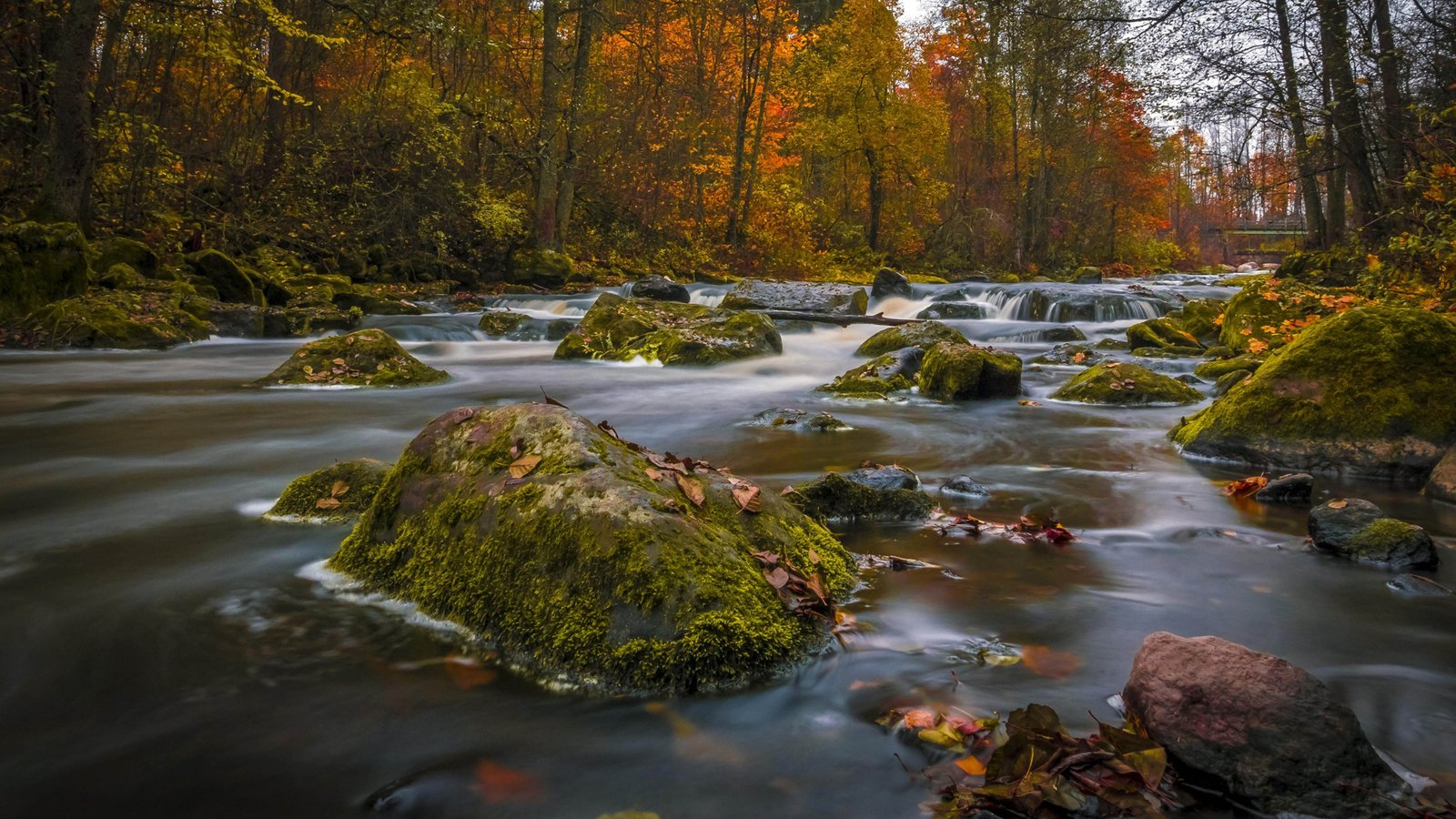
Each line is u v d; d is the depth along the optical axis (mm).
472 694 2260
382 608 2834
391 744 2020
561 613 2428
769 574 2648
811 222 34688
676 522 2545
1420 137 10969
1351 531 3568
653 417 7449
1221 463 5520
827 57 36844
